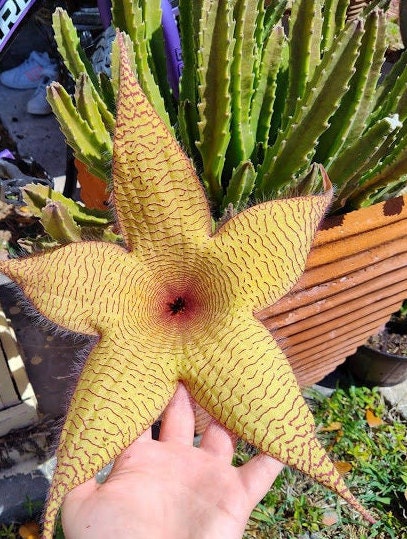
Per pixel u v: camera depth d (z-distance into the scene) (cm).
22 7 42
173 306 27
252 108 34
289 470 43
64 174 68
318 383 50
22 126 74
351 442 46
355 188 34
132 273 25
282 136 32
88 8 58
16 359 41
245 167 30
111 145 33
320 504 43
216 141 31
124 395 22
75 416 21
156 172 23
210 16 27
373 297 39
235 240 25
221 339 24
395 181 34
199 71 29
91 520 23
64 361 47
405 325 50
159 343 24
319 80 29
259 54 35
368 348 47
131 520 23
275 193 33
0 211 60
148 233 25
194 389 23
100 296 24
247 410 22
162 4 38
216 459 26
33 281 23
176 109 40
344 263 35
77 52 34
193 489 25
